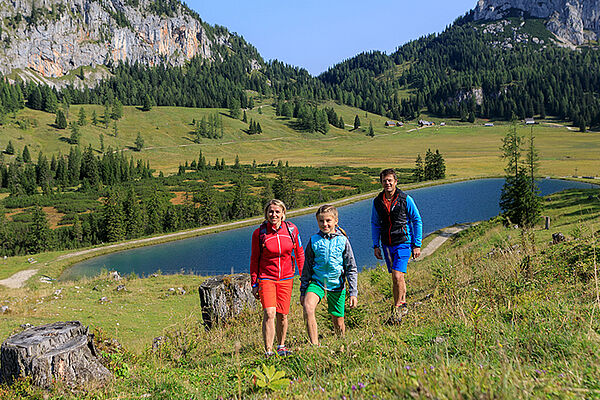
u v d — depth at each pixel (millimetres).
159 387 3736
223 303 7992
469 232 31281
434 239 47781
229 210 90562
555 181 96938
